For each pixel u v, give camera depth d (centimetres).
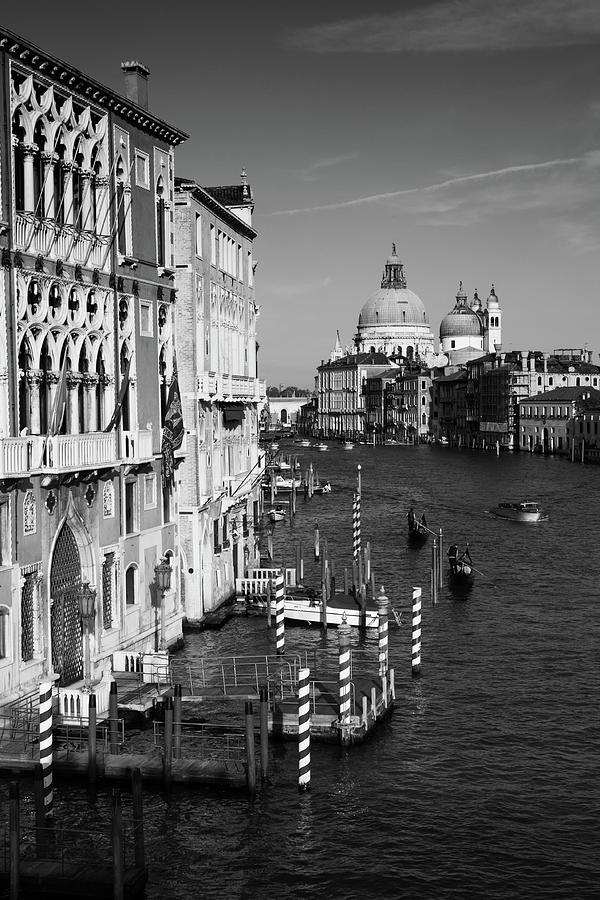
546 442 19400
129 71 3912
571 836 2781
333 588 5578
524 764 3228
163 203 3997
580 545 7406
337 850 2672
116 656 3491
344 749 3300
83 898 2311
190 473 4450
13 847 2289
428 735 3450
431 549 7356
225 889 2481
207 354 4744
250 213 6003
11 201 2842
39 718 2664
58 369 3147
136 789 2411
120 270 3572
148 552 3869
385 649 3822
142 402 3784
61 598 3219
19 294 2912
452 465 16362
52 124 3073
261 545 7600
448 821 2845
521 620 5056
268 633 4591
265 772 2942
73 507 3225
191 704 3431
